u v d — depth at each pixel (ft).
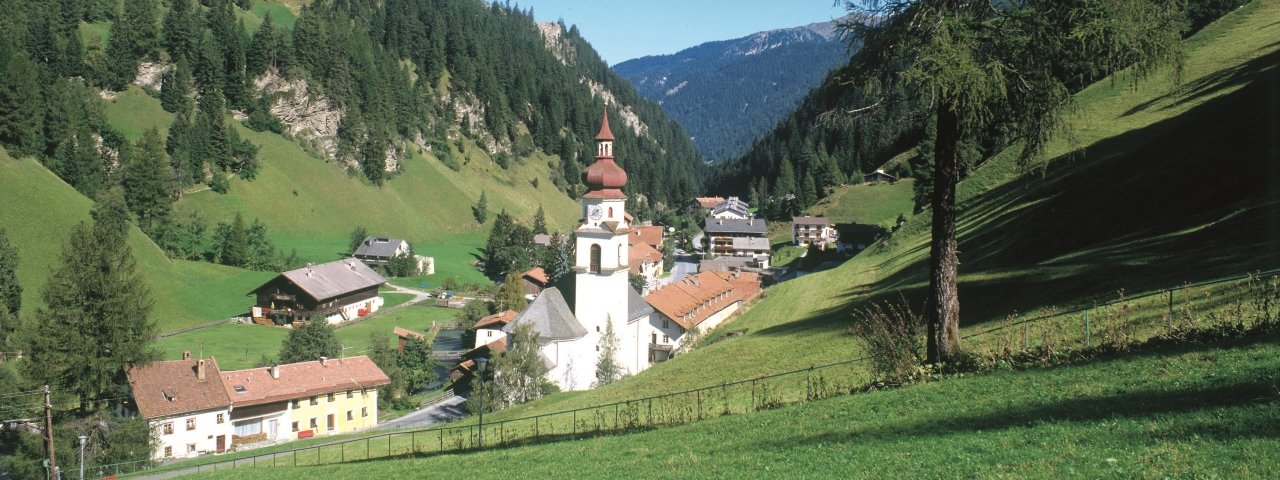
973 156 327.06
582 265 253.24
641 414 131.54
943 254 99.09
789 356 165.89
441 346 386.73
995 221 254.06
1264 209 145.07
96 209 452.76
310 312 412.36
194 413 230.89
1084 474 52.70
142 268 431.43
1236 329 82.79
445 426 189.37
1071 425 65.57
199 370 239.91
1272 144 180.86
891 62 89.56
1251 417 57.00
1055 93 85.15
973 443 66.13
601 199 250.37
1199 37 354.74
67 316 215.51
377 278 474.08
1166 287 117.08
